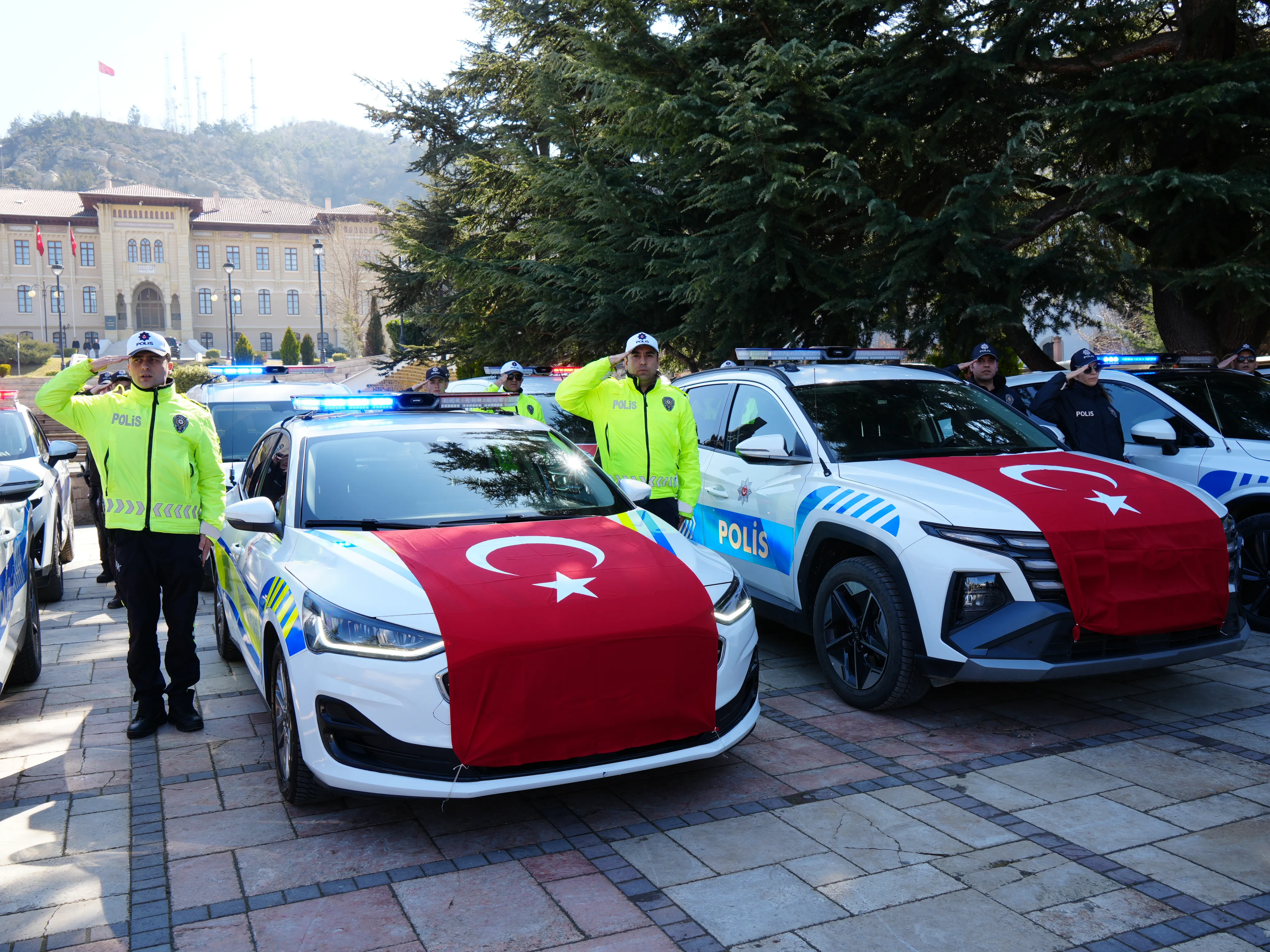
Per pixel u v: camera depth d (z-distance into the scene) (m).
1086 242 9.11
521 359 14.43
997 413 6.12
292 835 3.82
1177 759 4.39
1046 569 4.45
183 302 93.94
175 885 3.42
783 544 5.70
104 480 4.94
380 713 3.56
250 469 6.12
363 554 4.02
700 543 6.68
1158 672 5.72
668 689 3.71
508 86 19.66
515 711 3.52
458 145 22.11
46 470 8.81
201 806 4.11
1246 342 10.24
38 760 4.69
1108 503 4.73
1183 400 7.14
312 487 4.64
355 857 3.62
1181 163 9.48
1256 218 8.50
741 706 4.12
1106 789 4.07
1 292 91.31
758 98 9.70
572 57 11.91
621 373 6.83
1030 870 3.41
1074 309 9.76
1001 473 5.14
